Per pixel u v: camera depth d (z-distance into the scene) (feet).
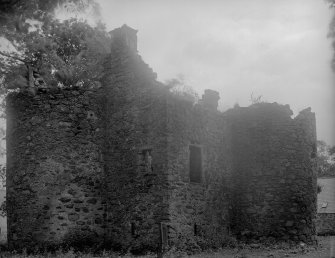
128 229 59.77
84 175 62.34
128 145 61.77
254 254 56.75
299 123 70.85
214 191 66.13
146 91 61.05
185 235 58.39
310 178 70.18
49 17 52.03
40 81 72.38
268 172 70.13
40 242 59.36
